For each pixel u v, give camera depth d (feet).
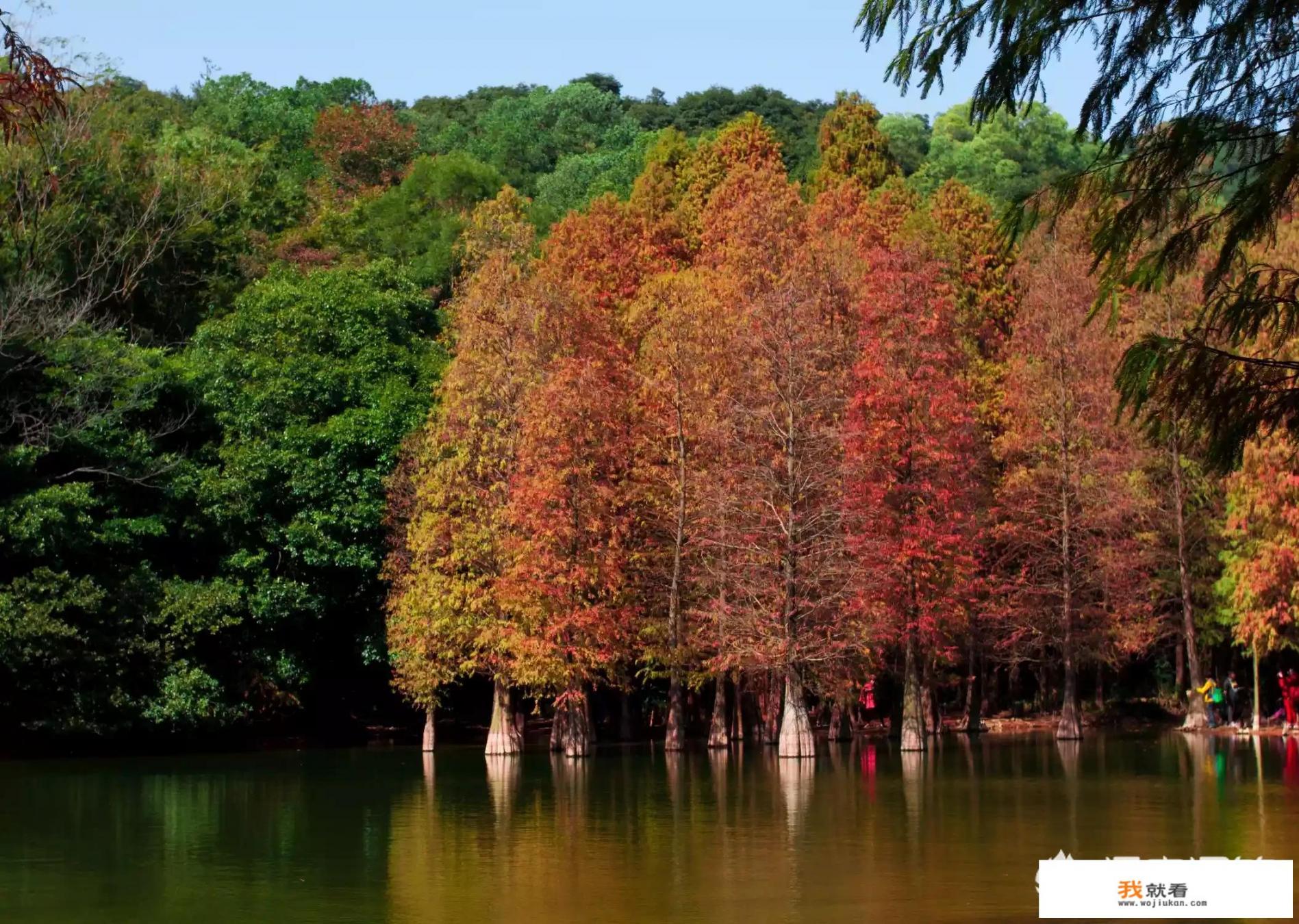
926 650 160.25
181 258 210.38
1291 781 110.93
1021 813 92.17
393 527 163.02
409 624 149.69
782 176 226.99
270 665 163.94
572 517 143.95
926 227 209.05
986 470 180.34
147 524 154.51
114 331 179.11
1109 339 173.17
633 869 72.69
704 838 83.10
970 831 84.28
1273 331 37.88
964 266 210.38
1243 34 34.86
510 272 153.58
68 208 179.01
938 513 153.69
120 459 155.63
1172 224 37.27
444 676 151.64
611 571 145.38
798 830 86.33
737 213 197.26
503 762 143.33
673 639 151.23
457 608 145.69
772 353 148.15
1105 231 36.99
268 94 363.15
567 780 121.60
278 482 164.35
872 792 107.04
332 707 188.85
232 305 207.10
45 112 45.44
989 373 195.21
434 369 172.45
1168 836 80.48
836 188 242.17
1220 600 182.29
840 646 142.41
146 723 150.20
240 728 172.45
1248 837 79.66
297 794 110.93
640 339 171.94
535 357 148.66
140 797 108.88
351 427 164.35
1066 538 173.37
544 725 209.97
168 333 206.08
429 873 72.33
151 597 152.25
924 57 37.93
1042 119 296.92
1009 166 287.28
